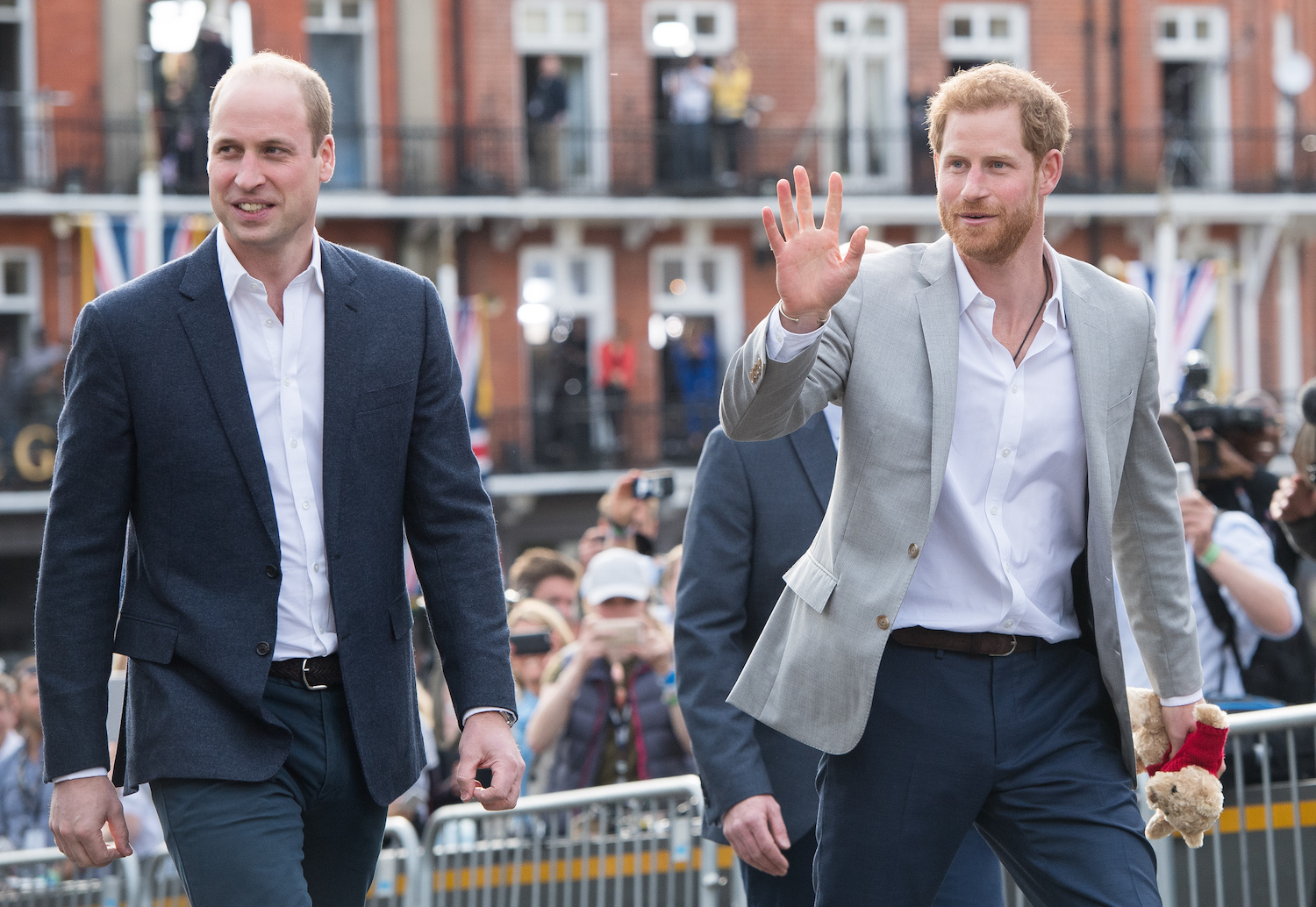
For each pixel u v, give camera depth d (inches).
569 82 2650.1
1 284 2409.0
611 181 2630.4
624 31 2642.7
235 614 333.4
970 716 337.1
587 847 607.8
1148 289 1966.0
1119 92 2773.1
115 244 2148.1
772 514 441.7
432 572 357.1
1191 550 557.0
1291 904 513.7
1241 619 557.9
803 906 439.8
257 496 335.3
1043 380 340.5
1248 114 2834.6
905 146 2691.9
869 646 333.7
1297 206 2755.9
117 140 2420.0
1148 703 370.6
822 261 309.7
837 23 2706.7
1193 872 512.1
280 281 343.9
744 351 320.2
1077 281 346.3
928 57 2719.0
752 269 2687.0
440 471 356.5
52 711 331.6
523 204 2536.9
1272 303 2819.9
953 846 341.1
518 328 2600.9
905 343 338.0
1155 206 2716.5
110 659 339.6
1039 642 343.9
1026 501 341.7
